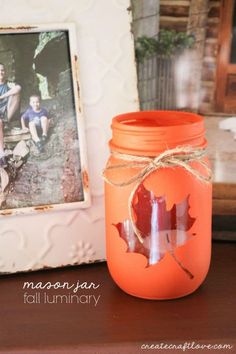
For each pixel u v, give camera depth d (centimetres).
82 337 43
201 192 46
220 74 58
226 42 57
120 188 45
